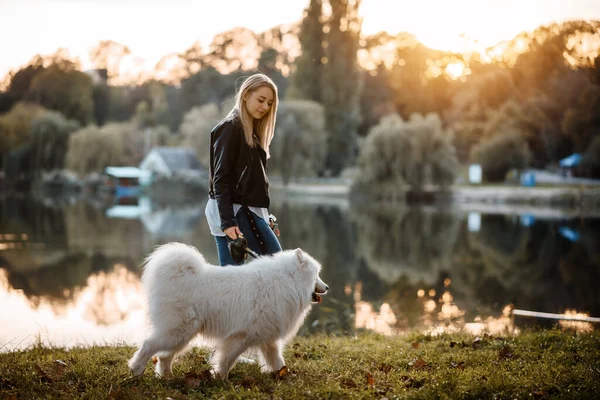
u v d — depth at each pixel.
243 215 4.41
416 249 18.28
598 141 44.75
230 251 4.28
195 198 50.72
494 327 8.01
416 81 79.06
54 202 43.66
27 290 11.34
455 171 38.09
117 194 56.91
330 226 24.77
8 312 9.41
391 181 38.31
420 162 37.47
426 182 37.56
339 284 12.48
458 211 32.53
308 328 8.54
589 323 8.42
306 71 57.53
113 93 96.12
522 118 54.12
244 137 4.36
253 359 4.68
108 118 92.81
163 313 3.85
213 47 106.12
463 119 64.69
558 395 3.74
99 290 11.41
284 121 43.72
